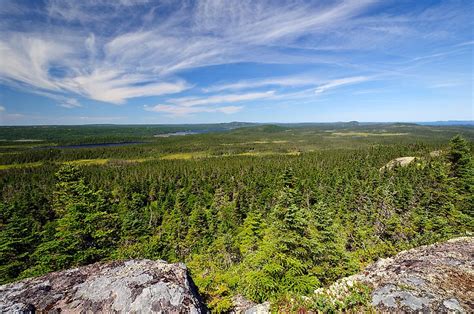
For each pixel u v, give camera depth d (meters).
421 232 24.53
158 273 7.45
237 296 13.73
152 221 56.59
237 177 88.06
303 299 8.14
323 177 70.12
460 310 6.14
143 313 6.08
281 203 14.84
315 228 18.80
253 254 15.51
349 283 8.62
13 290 6.81
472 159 34.53
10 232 21.25
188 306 6.39
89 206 19.62
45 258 16.59
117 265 8.02
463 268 7.98
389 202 40.69
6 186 79.94
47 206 51.59
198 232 44.62
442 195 31.22
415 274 8.00
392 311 6.71
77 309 6.18
